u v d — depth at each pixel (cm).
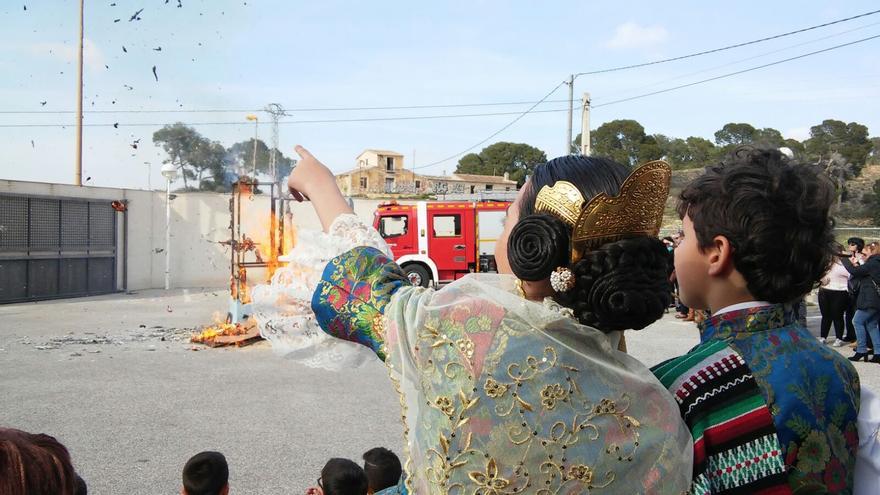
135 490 423
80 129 2281
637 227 104
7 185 1559
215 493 303
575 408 97
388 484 324
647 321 104
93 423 570
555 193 106
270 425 568
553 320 99
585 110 2009
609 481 97
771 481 108
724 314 122
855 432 119
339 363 128
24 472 102
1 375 763
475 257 1722
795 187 118
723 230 119
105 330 1130
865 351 868
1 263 1548
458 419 97
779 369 114
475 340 100
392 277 119
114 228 1889
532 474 95
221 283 2077
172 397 661
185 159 2030
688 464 104
